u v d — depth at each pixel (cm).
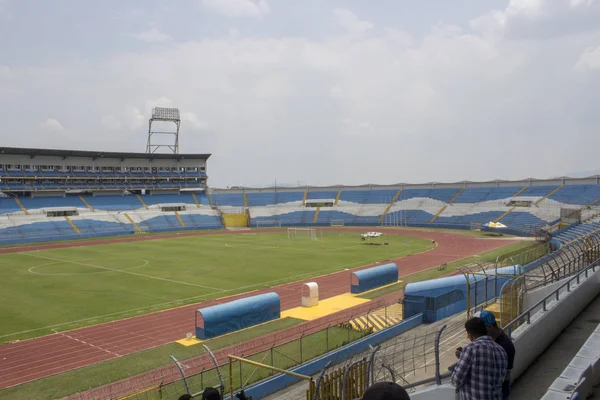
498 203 12200
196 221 12431
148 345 3244
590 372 834
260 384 2361
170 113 15125
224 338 3312
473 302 3750
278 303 3828
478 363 695
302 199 14450
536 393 1133
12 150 10875
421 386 1773
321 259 6975
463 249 7838
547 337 1439
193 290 4962
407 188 14312
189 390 2247
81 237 10231
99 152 12150
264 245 8738
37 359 3011
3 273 6006
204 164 14138
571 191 11619
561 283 1984
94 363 2912
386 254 7425
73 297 4666
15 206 10788
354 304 4256
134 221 11581
